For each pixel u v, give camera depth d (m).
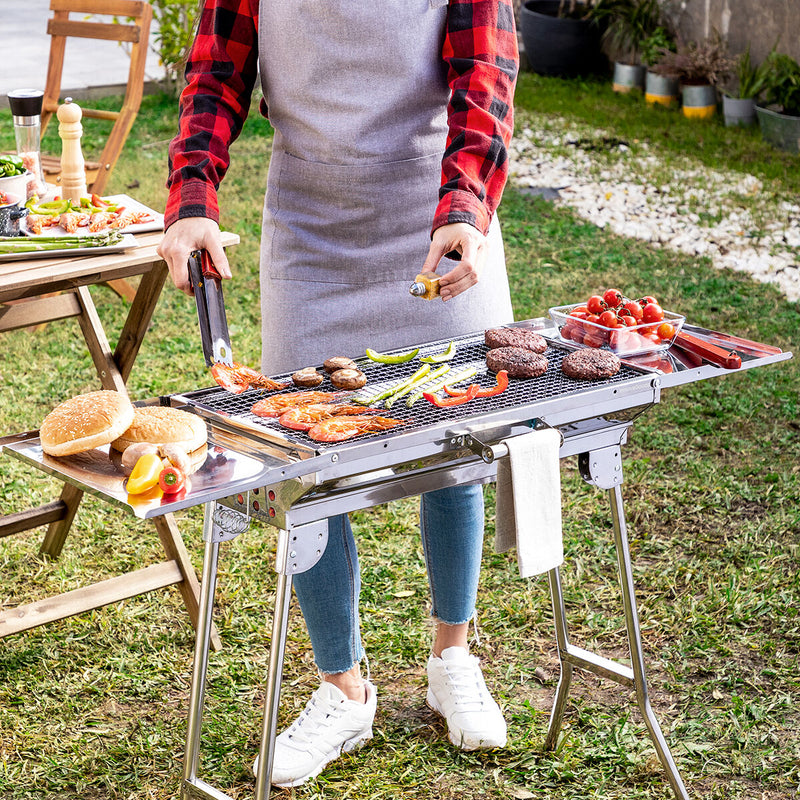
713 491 3.50
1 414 3.98
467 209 1.94
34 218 2.80
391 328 2.26
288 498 1.71
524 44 10.58
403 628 2.81
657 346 2.10
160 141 7.90
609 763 2.34
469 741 2.34
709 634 2.78
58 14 4.92
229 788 2.26
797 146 7.85
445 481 1.92
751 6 8.65
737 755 2.35
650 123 8.73
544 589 2.99
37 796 2.26
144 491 1.50
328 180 2.17
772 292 5.26
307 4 2.08
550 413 1.85
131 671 2.66
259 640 2.78
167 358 4.54
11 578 3.05
